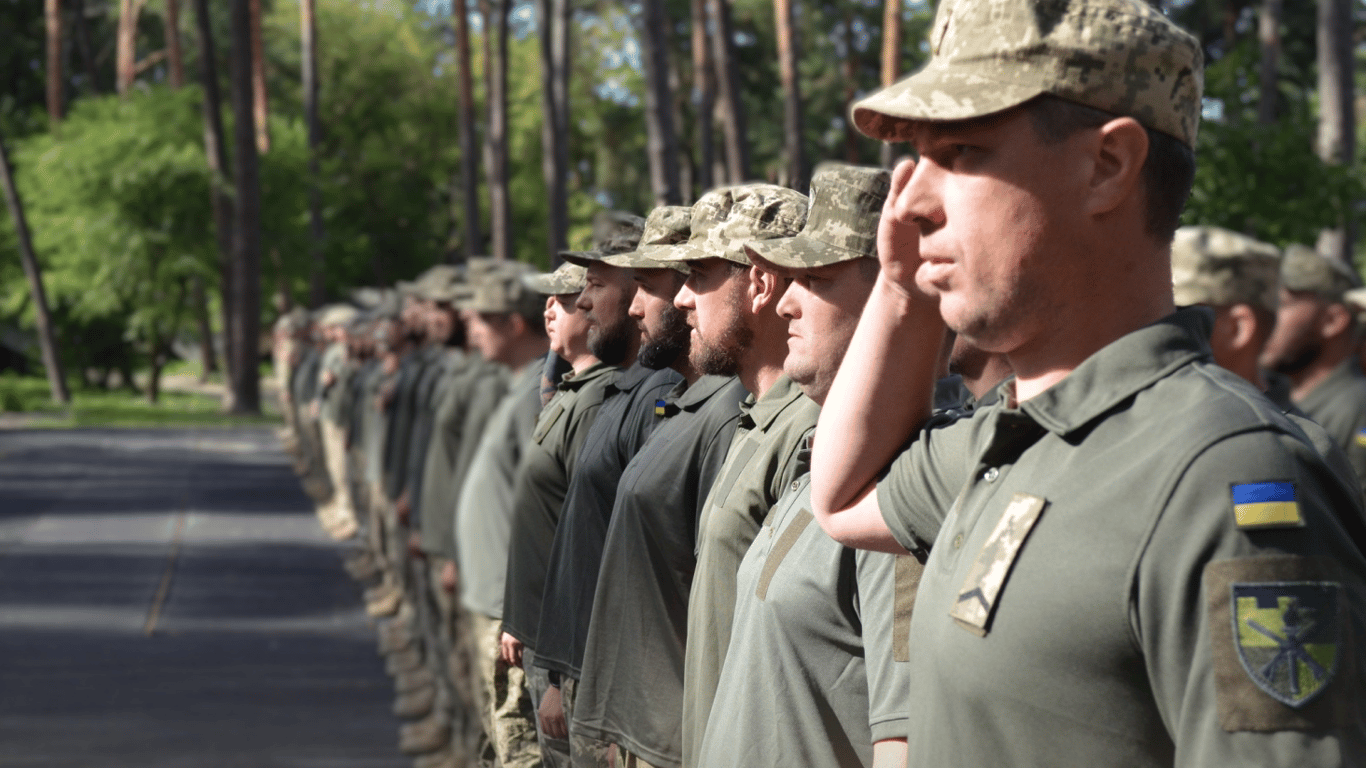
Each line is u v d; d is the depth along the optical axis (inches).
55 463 824.3
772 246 86.9
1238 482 45.9
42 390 1531.7
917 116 52.9
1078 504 49.9
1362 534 47.6
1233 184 422.6
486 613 187.3
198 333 1504.7
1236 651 44.6
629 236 152.9
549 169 1043.9
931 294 57.4
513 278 223.5
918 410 68.9
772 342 108.8
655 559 118.1
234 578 446.0
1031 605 49.9
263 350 2000.5
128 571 459.8
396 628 352.8
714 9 955.3
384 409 329.4
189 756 246.2
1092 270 53.1
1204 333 53.2
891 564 74.4
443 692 250.4
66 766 238.2
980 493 55.4
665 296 132.4
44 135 1449.3
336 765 241.1
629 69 1873.8
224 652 339.0
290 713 278.4
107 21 1956.2
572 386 161.8
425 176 2058.3
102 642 349.4
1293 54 1261.1
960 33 54.7
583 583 139.1
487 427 222.4
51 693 293.6
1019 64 52.6
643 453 123.4
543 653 144.6
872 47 1694.1
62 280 1357.0
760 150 1718.8
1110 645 48.1
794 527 86.5
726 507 99.3
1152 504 47.6
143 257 1295.5
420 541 252.1
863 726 81.9
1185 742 45.9
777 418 100.3
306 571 459.8
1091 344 54.0
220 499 655.1
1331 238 497.7
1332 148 503.5
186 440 1006.4
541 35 1050.1
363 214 2000.5
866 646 75.7
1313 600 44.6
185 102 1374.3
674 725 116.2
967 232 54.0
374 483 389.4
